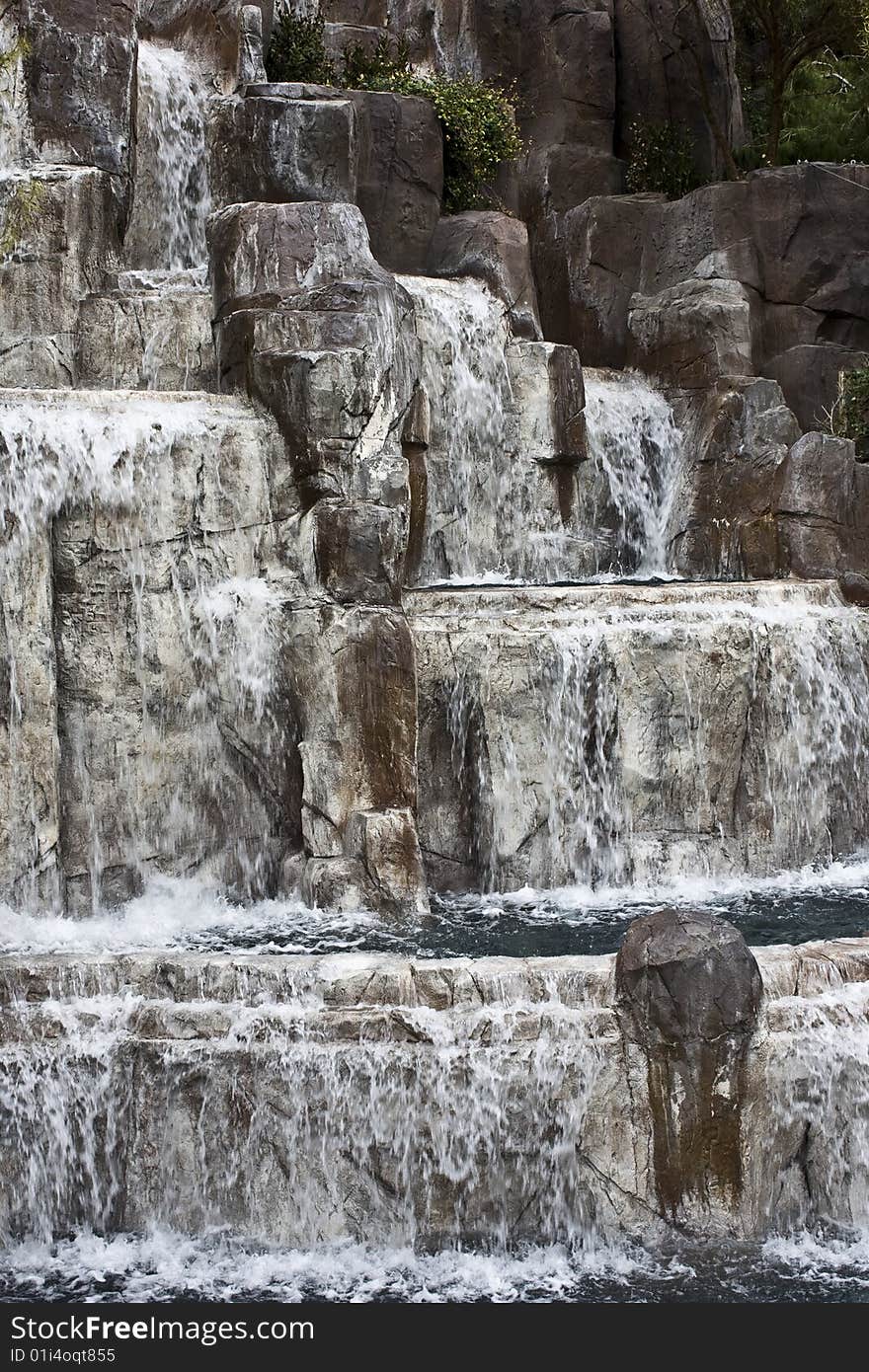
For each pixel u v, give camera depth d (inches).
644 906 745.0
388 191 1093.1
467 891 770.8
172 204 1073.5
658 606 824.3
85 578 728.3
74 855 722.8
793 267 1131.3
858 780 864.9
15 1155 539.5
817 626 848.9
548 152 1234.0
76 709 728.3
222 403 783.1
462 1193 533.6
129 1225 542.6
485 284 1064.2
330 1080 536.1
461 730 769.6
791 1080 540.7
